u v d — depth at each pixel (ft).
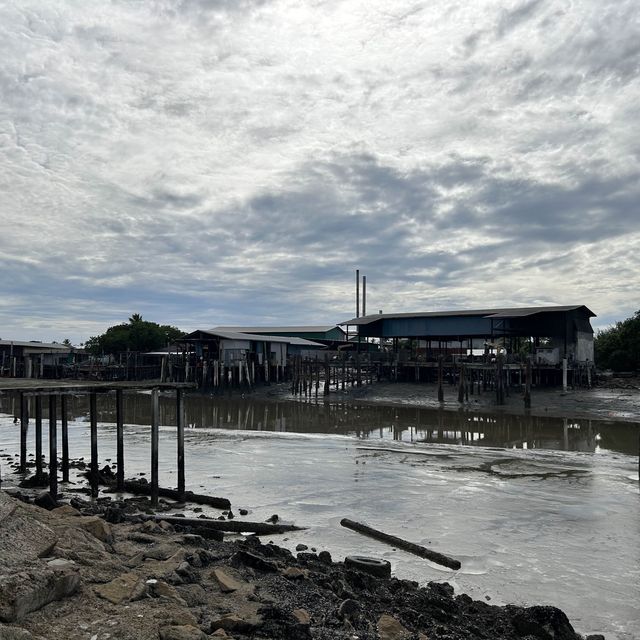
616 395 147.64
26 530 28.71
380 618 28.71
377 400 169.78
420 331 204.03
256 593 30.19
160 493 59.21
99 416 142.10
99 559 29.71
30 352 233.55
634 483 66.13
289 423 126.31
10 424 126.11
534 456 83.35
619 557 42.78
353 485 64.75
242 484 65.31
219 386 206.59
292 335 286.25
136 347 289.12
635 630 31.94
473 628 29.37
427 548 43.98
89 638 22.06
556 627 29.27
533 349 178.19
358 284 298.76
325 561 38.91
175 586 28.91
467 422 124.06
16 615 22.21
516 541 46.14
